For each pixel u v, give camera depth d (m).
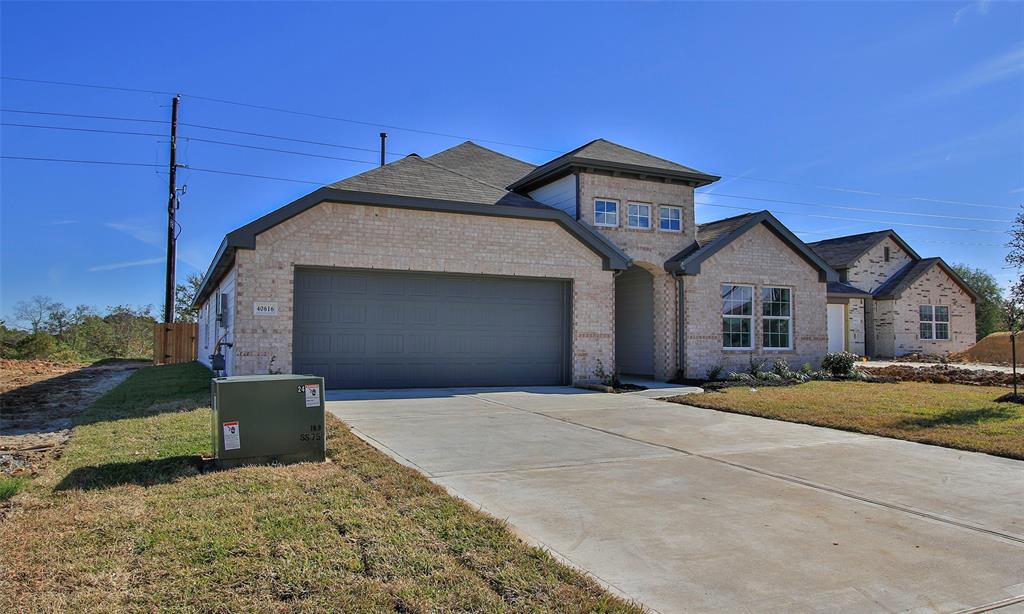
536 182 19.02
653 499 5.63
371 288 13.96
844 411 10.73
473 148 23.28
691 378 17.77
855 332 29.61
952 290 31.23
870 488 6.13
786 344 19.34
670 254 18.31
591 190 17.45
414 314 14.33
